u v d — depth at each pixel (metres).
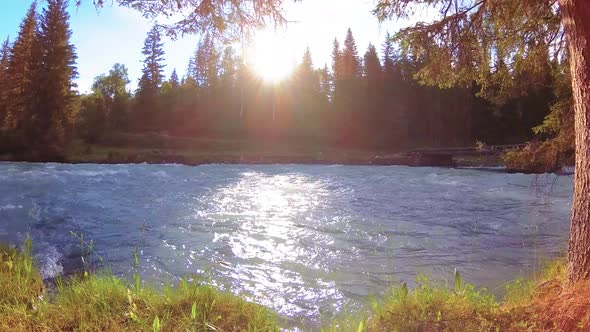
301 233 10.21
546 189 17.53
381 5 5.36
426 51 5.70
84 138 56.59
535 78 6.14
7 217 11.19
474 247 8.89
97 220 11.38
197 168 33.84
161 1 3.89
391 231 10.45
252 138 69.62
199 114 72.75
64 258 7.61
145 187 19.27
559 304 3.40
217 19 4.14
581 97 3.63
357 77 73.50
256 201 15.41
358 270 7.30
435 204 14.79
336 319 5.05
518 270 7.18
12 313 3.55
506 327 3.34
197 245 8.90
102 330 3.34
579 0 3.54
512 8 5.34
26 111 44.53
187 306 3.88
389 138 65.06
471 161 38.91
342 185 21.16
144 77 72.94
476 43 5.72
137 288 4.28
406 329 3.50
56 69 45.59
